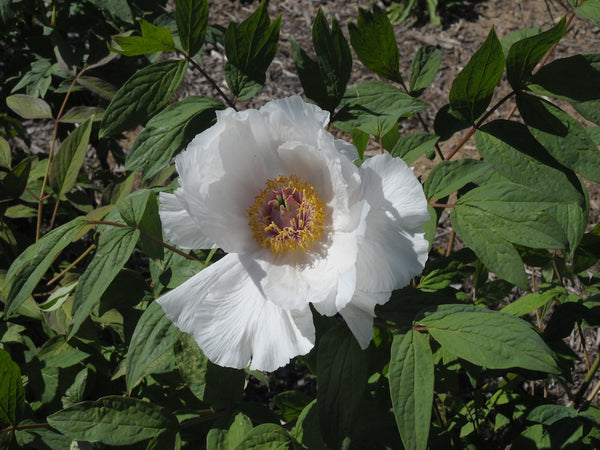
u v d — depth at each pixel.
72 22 0.78
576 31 1.50
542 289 0.59
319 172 0.40
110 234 0.40
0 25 0.76
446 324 0.35
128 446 0.48
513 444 0.48
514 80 0.41
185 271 0.43
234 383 0.42
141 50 0.42
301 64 0.45
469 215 0.39
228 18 1.52
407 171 0.35
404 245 0.35
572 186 0.40
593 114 0.40
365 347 0.35
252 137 0.39
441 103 1.35
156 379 0.54
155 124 0.44
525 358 0.32
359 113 0.45
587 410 0.59
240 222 0.40
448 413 0.69
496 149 0.41
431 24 1.56
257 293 0.38
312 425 0.40
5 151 0.63
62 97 0.86
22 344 0.58
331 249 0.39
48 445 0.47
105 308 0.46
